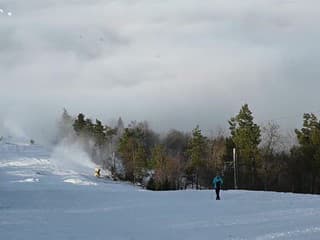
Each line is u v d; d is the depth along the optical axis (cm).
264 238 1579
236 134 8069
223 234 1733
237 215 2408
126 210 2870
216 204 3097
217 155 9025
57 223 2205
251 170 8094
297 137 7912
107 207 3114
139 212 2736
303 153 7719
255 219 2191
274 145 8575
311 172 7738
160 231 1902
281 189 8075
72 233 1853
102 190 4688
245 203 3084
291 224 1909
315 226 1792
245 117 7988
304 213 2345
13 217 2472
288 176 8119
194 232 1833
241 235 1683
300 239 1512
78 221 2294
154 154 9425
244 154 7912
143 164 9069
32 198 3697
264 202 3119
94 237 1744
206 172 9069
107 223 2208
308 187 7888
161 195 4075
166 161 9344
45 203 3412
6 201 3494
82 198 3766
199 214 2528
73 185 5566
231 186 8425
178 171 9394
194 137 8919
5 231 1914
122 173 9500
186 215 2500
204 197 3825
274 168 8238
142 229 1977
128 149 9306
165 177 9081
